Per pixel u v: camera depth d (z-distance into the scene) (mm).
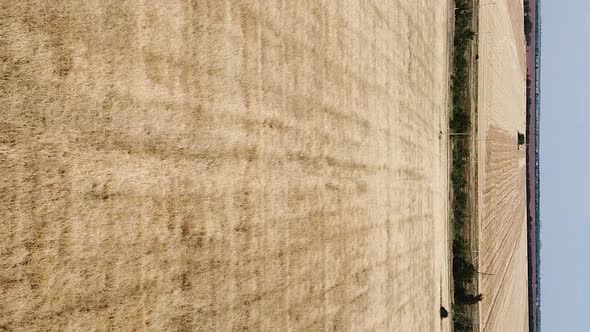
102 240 8820
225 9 11352
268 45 12750
